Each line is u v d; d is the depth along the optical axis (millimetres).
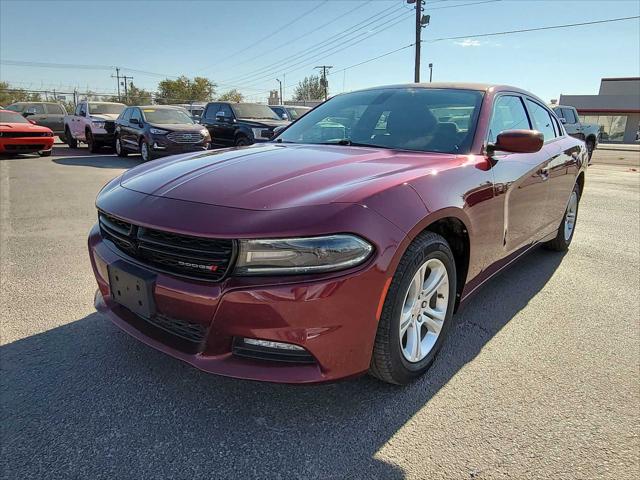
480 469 1909
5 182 9297
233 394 2379
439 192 2342
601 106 46781
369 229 1965
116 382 2465
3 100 53125
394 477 1867
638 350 2883
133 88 73562
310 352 1939
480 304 3568
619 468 1914
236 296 1886
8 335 2949
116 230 2334
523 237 3533
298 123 3787
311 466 1919
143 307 2141
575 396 2406
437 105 3273
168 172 2572
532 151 2818
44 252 4652
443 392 2426
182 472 1877
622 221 6520
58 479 1831
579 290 3865
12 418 2174
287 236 1861
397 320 2170
